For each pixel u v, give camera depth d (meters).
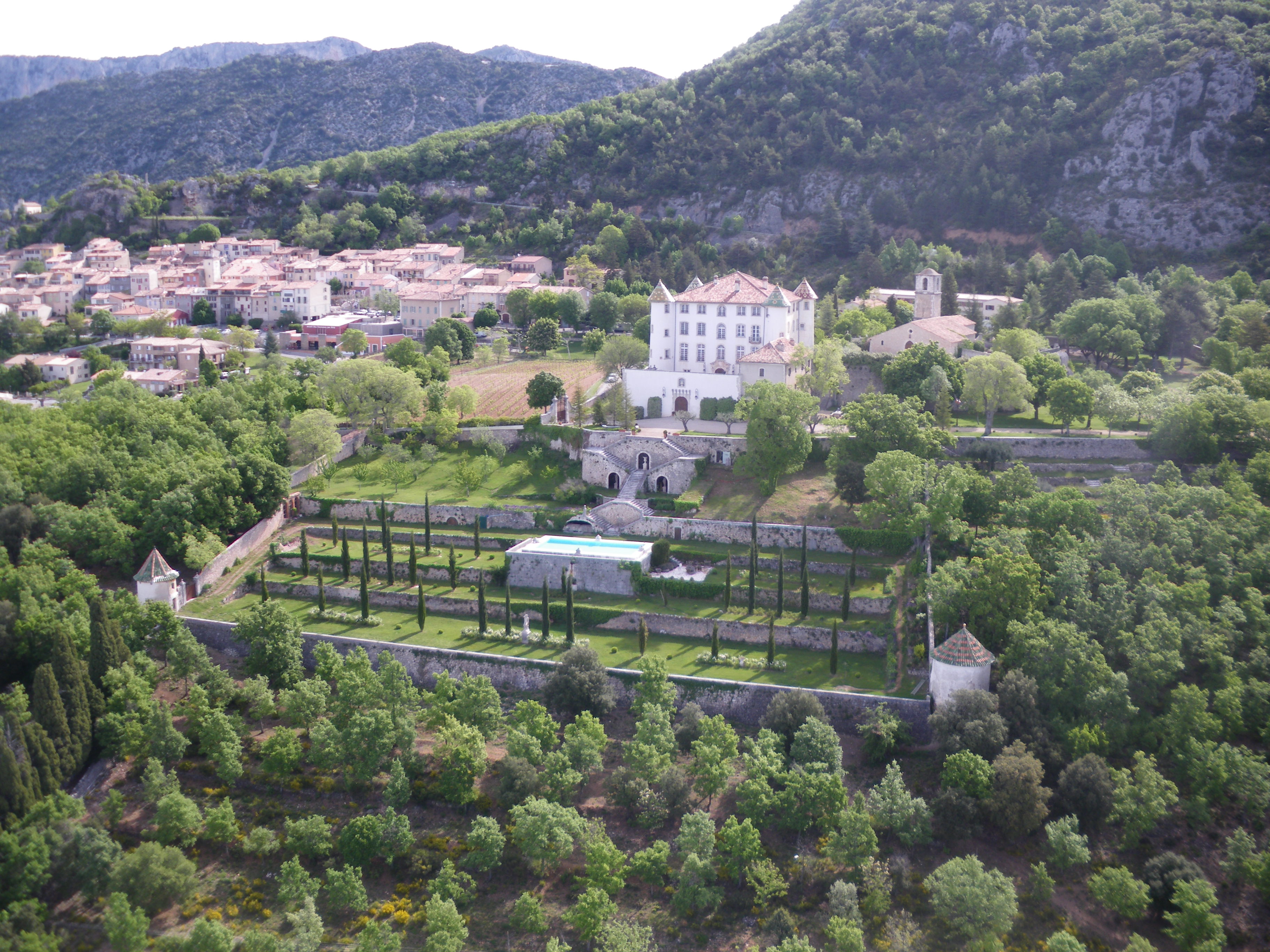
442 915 101.00
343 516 188.75
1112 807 109.56
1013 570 129.00
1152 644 119.56
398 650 144.00
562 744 125.31
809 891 107.44
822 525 167.50
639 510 175.75
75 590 146.62
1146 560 135.75
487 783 122.88
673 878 108.62
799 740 117.06
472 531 180.88
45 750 116.31
